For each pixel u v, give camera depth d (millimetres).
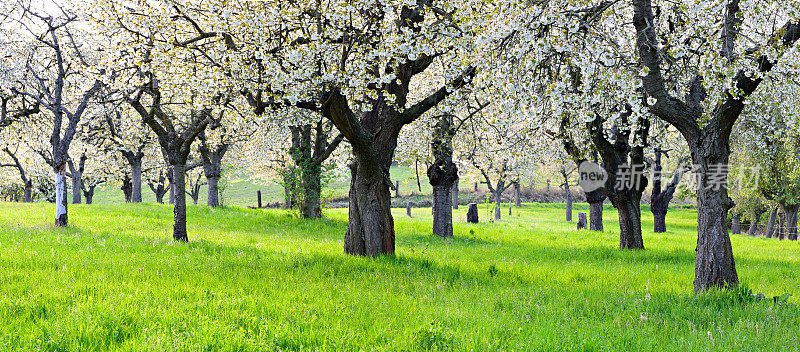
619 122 15570
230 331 5637
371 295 7832
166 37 11812
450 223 21453
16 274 8250
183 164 14852
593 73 8031
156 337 5309
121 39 11547
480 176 44656
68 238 13227
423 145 22438
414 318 6480
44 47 18656
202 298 7230
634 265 13398
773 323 6531
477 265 11898
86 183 48906
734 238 29406
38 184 49781
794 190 28938
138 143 31797
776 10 8023
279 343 5410
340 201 57344
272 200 62656
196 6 11617
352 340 5504
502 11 7910
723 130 9016
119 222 19859
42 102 17031
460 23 9711
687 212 59844
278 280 8789
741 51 7680
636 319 6824
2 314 5961
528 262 13375
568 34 7973
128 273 8773
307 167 22953
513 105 8383
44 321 5816
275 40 11352
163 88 12570
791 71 8430
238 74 10641
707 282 8969
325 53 10680
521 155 18141
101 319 5828
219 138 27000
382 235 12719
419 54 11281
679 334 6199
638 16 8602
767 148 23516
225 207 29094
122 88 14367
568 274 11094
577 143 16203
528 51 8211
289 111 15117
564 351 5328
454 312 6883
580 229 29953
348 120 11391
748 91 8750
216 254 11859
